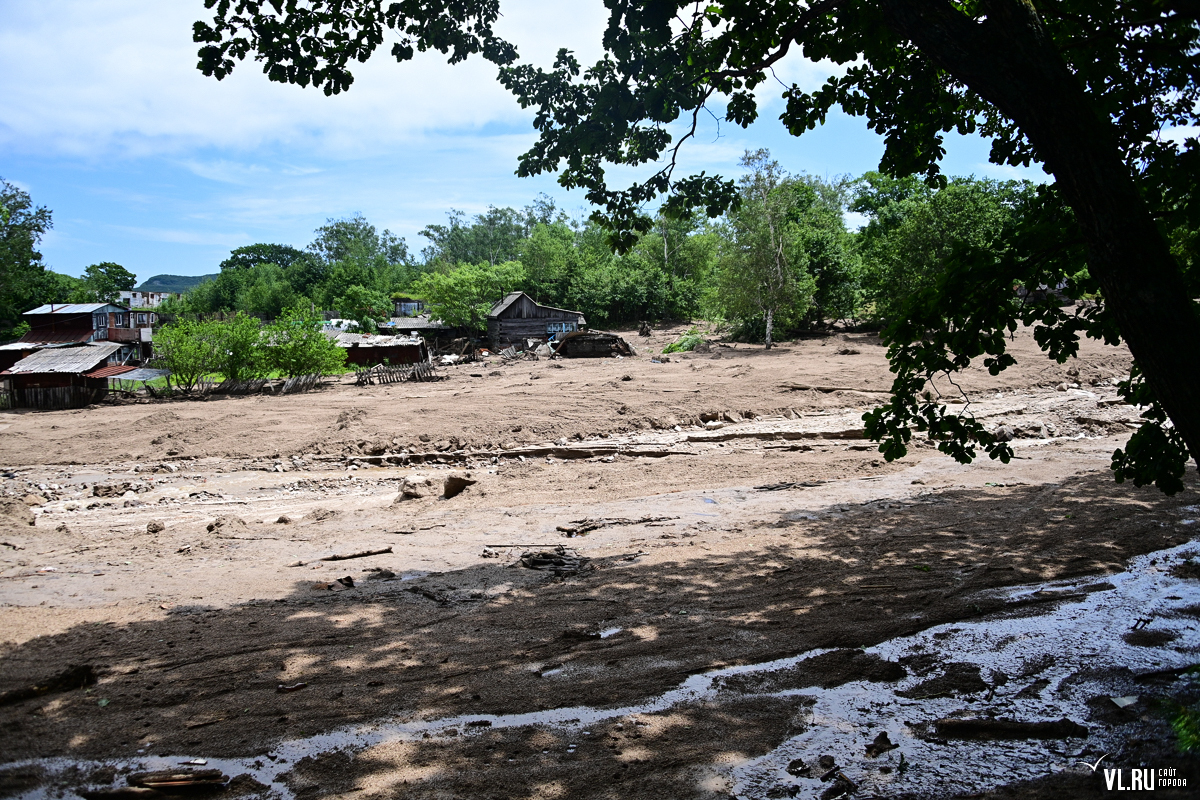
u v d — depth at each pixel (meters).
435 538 12.91
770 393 30.84
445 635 7.87
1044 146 5.26
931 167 9.34
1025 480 15.01
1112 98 7.42
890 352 7.39
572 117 9.32
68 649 7.60
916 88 8.45
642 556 10.98
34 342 57.94
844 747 5.34
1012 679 6.39
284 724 5.85
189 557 12.23
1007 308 7.05
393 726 5.81
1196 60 7.14
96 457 24.78
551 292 86.56
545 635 7.79
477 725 5.81
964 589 8.76
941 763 5.06
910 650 7.12
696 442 23.27
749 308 53.25
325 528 14.14
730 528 12.52
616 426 26.30
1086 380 32.19
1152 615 7.70
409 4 8.94
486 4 9.15
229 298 111.44
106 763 5.28
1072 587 8.70
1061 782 4.72
